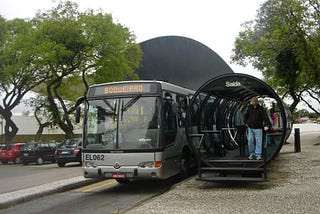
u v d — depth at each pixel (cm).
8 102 3678
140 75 3628
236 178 1138
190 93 1548
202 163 1238
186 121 1245
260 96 1647
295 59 2741
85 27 3328
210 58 3231
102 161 1216
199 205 923
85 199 1188
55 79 3609
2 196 1197
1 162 3312
